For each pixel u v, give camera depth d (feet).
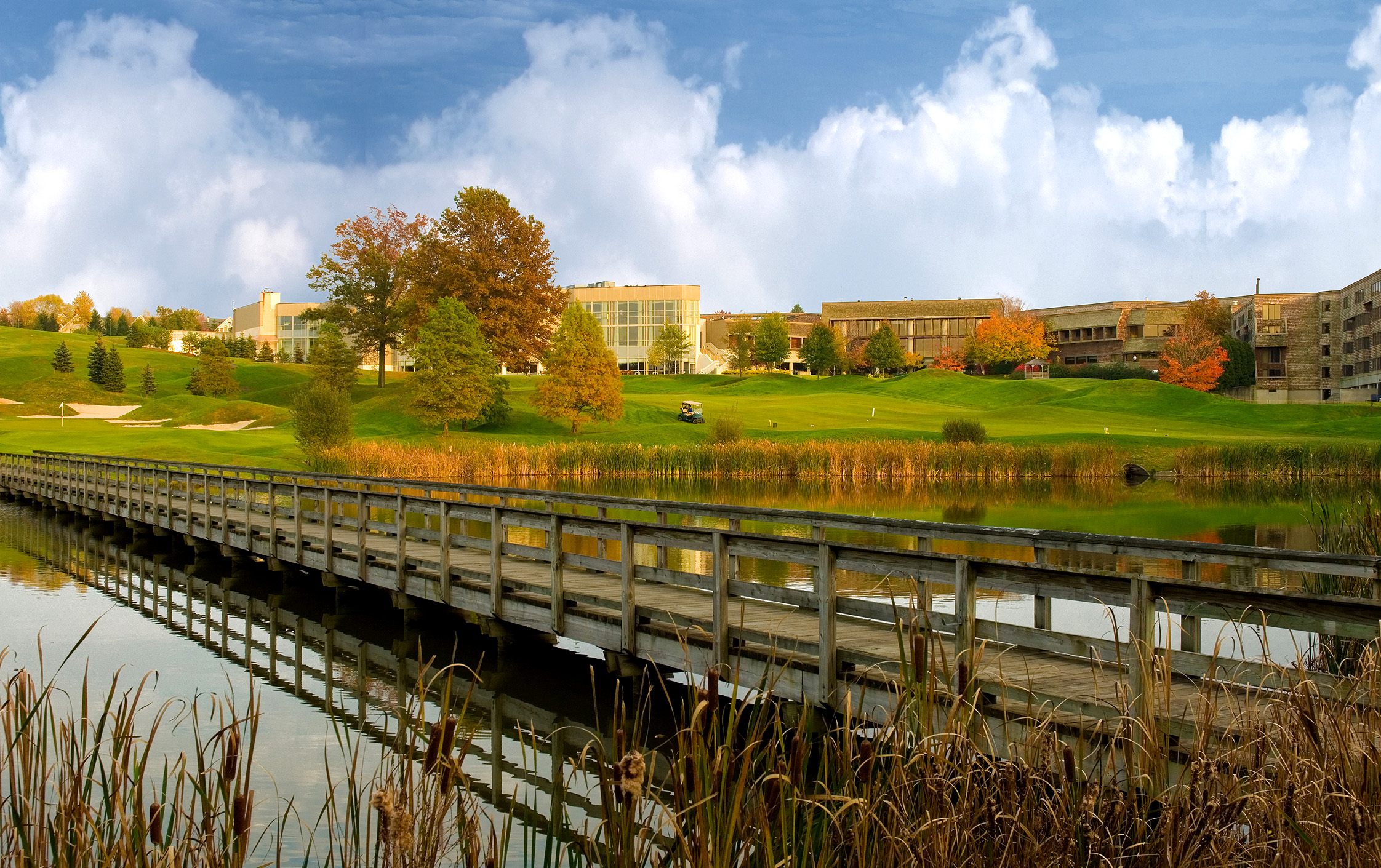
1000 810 13.05
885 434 172.55
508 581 36.68
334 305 225.76
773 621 28.48
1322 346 284.41
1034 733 14.11
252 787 23.30
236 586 54.03
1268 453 136.56
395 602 43.21
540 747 27.30
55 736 16.92
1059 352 372.79
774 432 179.63
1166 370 282.15
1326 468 135.95
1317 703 14.02
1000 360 334.65
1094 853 12.63
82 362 306.55
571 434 188.24
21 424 193.16
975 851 12.53
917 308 396.57
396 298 232.32
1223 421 213.87
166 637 40.96
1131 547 22.07
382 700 31.83
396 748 14.24
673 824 11.94
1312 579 43.24
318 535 54.44
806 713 13.16
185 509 66.69
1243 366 283.79
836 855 13.25
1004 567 19.99
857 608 22.77
